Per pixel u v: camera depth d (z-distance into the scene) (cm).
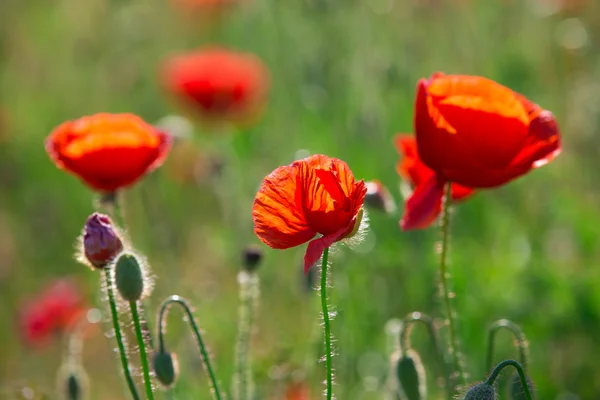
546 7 1336
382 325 989
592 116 1220
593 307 938
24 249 1448
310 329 994
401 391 630
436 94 577
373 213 1077
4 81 1739
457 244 1065
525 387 497
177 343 1033
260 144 1319
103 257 540
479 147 554
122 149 673
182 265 1270
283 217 484
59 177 1505
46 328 1084
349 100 1235
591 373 922
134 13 1725
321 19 1277
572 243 1073
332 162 477
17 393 735
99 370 1178
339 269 905
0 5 1831
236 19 1664
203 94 1326
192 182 1355
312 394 839
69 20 1761
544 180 1180
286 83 1366
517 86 1274
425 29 1335
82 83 1703
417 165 610
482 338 933
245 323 715
